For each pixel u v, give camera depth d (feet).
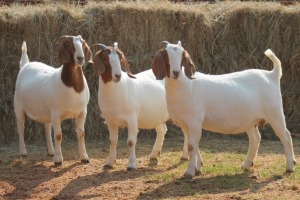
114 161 34.24
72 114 35.06
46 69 37.42
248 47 47.65
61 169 34.40
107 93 32.45
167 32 46.96
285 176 30.76
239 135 45.55
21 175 33.14
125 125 33.40
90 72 45.09
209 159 36.45
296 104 47.21
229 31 47.60
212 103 30.45
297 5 48.65
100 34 45.91
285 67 47.67
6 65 44.75
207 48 47.65
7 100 44.55
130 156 33.53
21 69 38.65
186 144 35.86
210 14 48.34
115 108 32.60
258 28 47.47
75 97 34.53
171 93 30.30
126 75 33.09
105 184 30.37
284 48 47.32
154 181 30.53
